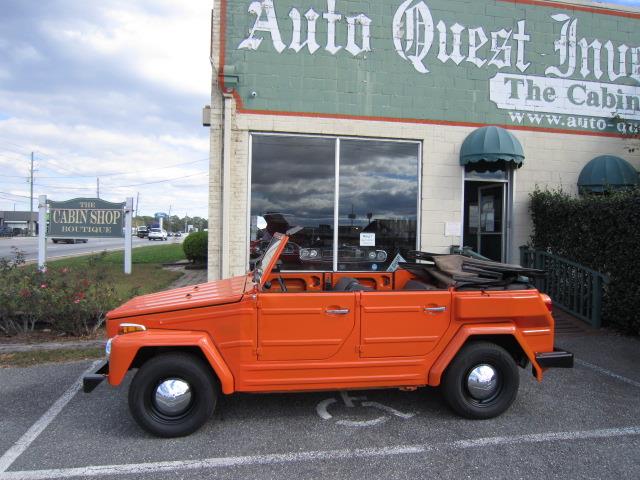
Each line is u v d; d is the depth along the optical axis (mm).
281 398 4641
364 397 4676
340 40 8367
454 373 4098
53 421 4070
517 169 9047
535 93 9102
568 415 4254
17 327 6668
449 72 8742
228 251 8102
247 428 3957
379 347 4016
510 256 9086
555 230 8328
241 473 3248
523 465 3369
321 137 8414
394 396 4711
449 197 8773
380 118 8508
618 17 9469
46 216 11391
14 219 86625
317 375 3945
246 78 8141
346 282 4891
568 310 7863
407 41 8586
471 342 4234
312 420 4129
